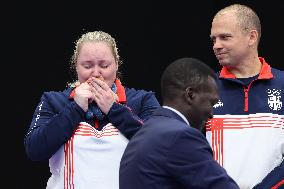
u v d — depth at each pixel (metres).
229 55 11.45
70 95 10.84
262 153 11.15
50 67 16.53
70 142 10.41
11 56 16.52
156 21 16.72
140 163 8.90
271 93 11.41
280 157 11.20
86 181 10.31
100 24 16.61
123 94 10.84
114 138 10.42
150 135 8.98
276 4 16.61
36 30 16.53
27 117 16.58
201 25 16.67
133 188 8.88
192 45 16.70
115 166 10.37
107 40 10.77
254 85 11.48
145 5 16.69
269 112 11.30
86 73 10.65
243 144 11.23
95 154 10.38
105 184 10.33
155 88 16.69
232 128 11.33
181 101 9.10
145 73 16.70
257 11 16.64
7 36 16.50
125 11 16.67
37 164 16.72
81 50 10.68
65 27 16.53
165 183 8.80
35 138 10.40
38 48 16.53
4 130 16.55
